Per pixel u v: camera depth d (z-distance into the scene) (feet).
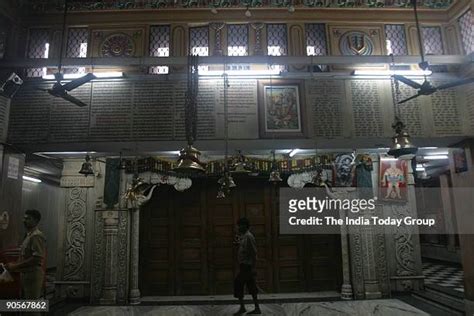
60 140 18.60
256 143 19.13
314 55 19.44
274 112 19.06
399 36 21.02
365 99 19.39
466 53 19.79
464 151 19.43
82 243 22.79
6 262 16.07
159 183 22.90
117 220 22.65
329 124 19.08
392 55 18.69
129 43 20.29
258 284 23.88
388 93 19.47
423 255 39.70
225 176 16.55
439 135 19.02
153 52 20.43
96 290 21.98
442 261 35.88
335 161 23.25
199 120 18.81
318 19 20.76
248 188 25.02
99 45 20.24
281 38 20.76
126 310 20.29
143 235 24.17
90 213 23.11
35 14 20.30
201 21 20.52
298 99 19.26
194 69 14.62
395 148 13.60
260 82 19.26
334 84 19.44
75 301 22.13
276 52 20.56
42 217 33.86
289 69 19.88
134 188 19.95
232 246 24.32
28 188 31.55
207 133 18.72
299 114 19.11
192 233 24.40
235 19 20.53
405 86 19.53
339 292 23.73
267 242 24.38
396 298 22.47
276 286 23.86
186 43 20.29
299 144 19.58
